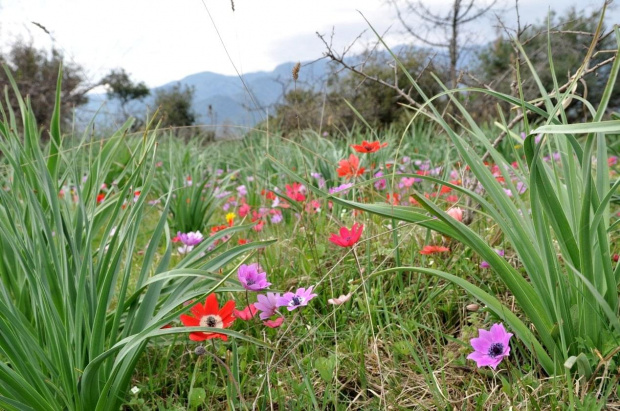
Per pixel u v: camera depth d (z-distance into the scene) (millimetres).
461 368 1669
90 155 2021
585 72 1828
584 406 1325
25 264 1487
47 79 13750
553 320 1500
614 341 1442
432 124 6004
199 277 1786
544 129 1154
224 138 7730
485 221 2646
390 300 2188
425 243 2270
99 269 1665
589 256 1382
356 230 1778
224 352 1888
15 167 1604
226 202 4906
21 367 1441
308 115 7930
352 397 1671
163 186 4699
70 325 1479
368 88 9547
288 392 1639
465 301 2064
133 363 1537
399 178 3723
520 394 1469
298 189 3131
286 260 2596
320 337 1905
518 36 2453
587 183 1314
